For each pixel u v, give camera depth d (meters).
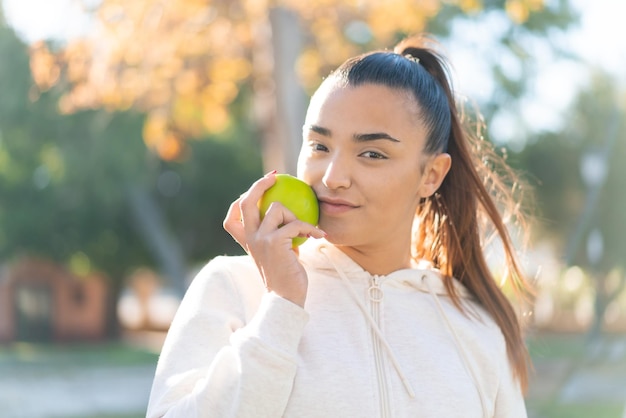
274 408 1.88
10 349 23.59
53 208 23.81
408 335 2.21
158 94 9.64
